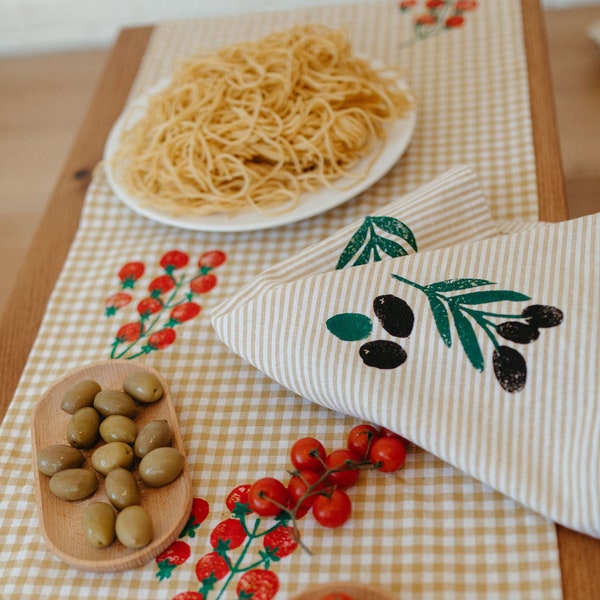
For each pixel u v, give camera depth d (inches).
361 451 31.3
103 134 54.4
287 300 33.5
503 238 33.9
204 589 28.6
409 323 32.0
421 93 53.1
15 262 78.7
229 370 36.9
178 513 30.4
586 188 74.2
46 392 35.6
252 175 45.1
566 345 30.3
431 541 28.9
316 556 29.0
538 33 55.9
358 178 44.5
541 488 28.0
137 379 34.1
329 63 49.7
